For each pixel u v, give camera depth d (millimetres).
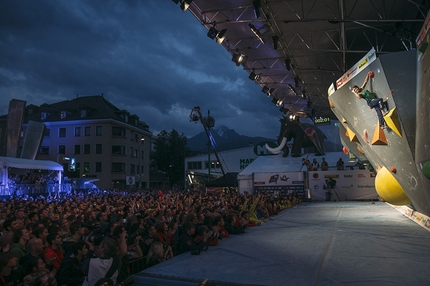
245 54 19625
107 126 52688
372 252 7766
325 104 29828
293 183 29234
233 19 15266
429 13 6902
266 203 18141
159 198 19328
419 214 12859
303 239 9891
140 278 5992
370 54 8641
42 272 4406
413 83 8102
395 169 10609
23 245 5660
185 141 68125
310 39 17234
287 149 36531
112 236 5676
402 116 8453
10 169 32281
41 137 35781
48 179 30219
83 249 5289
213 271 6309
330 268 6363
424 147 7797
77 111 54938
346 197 27703
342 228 12000
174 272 6289
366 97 9445
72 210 11562
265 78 23969
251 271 6250
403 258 7070
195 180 55500
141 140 61656
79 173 52219
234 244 9281
